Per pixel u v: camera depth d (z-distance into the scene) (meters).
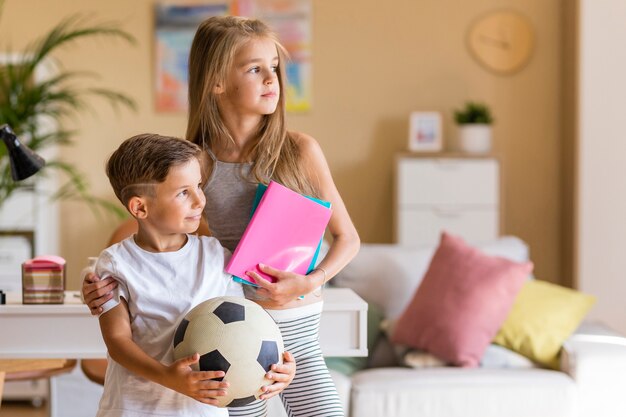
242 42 2.22
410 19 6.26
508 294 4.05
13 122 5.09
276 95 2.24
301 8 6.23
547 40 6.25
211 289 2.11
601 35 5.55
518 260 4.46
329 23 6.25
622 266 5.57
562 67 6.23
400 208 5.91
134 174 2.05
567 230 6.12
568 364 3.82
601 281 5.59
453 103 6.28
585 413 3.76
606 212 5.58
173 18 6.22
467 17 6.27
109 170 2.11
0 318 2.66
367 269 4.38
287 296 2.17
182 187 2.05
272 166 2.29
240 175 2.28
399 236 5.91
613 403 3.77
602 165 5.58
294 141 2.34
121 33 5.29
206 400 1.94
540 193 6.32
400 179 5.89
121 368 2.08
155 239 2.11
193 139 2.34
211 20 2.28
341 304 2.69
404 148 6.29
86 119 6.26
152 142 2.07
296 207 2.18
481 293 4.03
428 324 4.03
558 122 6.28
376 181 6.30
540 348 3.96
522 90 6.28
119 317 2.06
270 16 6.23
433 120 6.07
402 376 3.75
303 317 2.31
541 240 6.32
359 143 6.29
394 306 4.32
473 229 5.88
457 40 6.27
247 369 1.95
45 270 2.69
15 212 5.72
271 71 2.24
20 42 6.18
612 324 5.59
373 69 6.28
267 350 1.98
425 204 5.90
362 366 4.12
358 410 3.64
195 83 2.29
